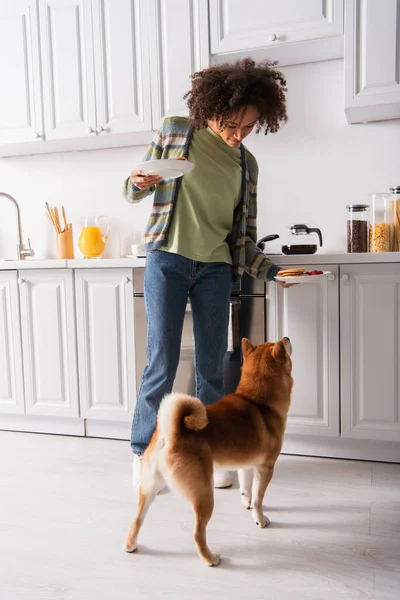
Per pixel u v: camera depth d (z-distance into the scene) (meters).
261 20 2.22
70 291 2.34
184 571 1.31
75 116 2.55
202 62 2.33
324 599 1.19
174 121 1.74
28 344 2.43
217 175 1.73
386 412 1.98
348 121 2.39
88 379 2.35
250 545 1.43
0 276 2.44
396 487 1.81
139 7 2.40
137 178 1.54
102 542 1.46
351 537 1.46
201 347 1.82
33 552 1.42
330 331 2.02
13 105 2.64
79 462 2.10
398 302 1.93
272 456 1.47
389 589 1.23
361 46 2.09
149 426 1.78
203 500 1.28
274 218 2.58
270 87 1.58
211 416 1.37
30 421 2.54
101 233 2.82
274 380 1.50
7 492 1.81
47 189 2.99
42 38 2.56
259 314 2.08
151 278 1.75
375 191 2.44
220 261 1.79
